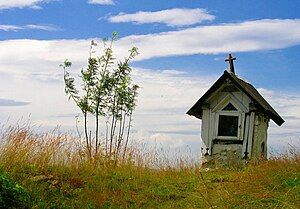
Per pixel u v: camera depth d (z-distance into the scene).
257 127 21.08
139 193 14.27
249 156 20.72
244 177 15.80
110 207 12.52
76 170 15.16
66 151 15.45
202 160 21.30
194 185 15.69
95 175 15.35
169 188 15.20
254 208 12.07
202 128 21.55
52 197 12.40
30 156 14.28
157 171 17.67
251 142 20.84
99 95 20.09
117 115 20.09
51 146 14.94
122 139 18.14
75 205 12.23
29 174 13.48
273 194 13.14
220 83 20.98
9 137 14.02
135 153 17.73
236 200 12.84
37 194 12.19
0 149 13.84
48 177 13.55
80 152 16.00
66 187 13.34
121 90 20.19
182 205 13.20
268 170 16.16
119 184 14.89
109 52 20.81
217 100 21.42
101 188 13.98
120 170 16.50
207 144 21.36
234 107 21.23
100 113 20.08
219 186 14.73
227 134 21.27
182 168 18.27
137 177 16.14
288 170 15.87
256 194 13.12
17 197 10.87
